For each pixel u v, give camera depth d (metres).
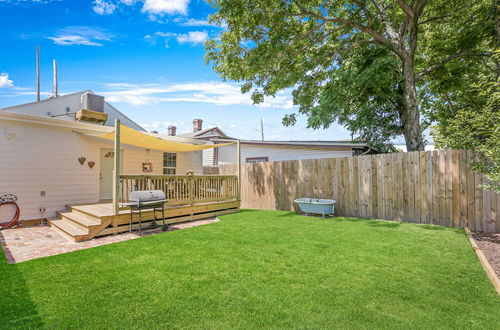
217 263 4.09
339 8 10.62
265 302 2.84
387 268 3.81
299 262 4.10
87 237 5.78
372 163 8.18
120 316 2.59
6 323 2.47
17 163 7.46
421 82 11.96
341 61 10.84
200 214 8.76
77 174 8.78
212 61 10.51
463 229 6.34
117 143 6.49
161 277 3.55
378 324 2.42
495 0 8.40
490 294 2.99
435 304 2.79
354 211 8.55
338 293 3.04
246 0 7.80
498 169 4.39
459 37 9.60
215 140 14.93
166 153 12.05
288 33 9.50
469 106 10.00
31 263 4.14
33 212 7.73
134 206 6.48
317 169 9.49
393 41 8.98
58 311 2.69
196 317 2.56
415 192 7.31
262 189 11.19
